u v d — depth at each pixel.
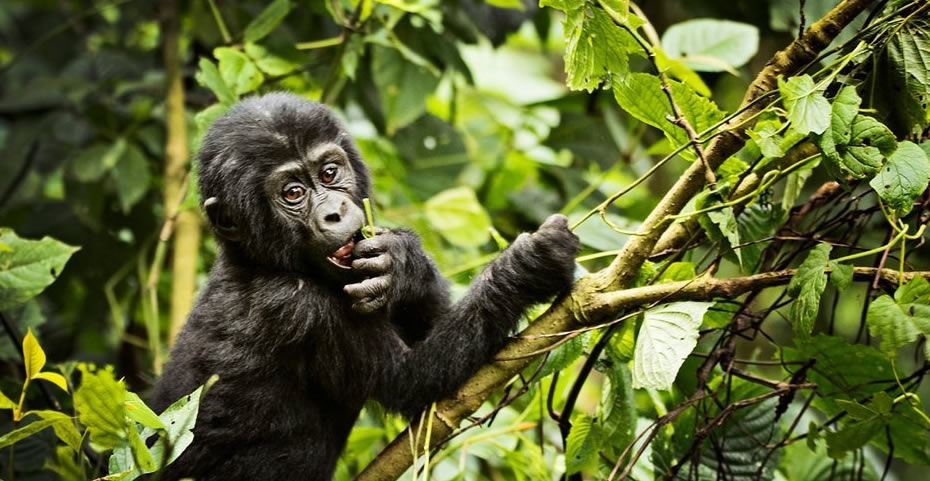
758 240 6.82
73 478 7.20
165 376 8.20
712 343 7.85
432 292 8.33
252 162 7.87
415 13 10.34
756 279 6.24
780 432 7.56
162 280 12.39
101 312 12.19
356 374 7.72
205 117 8.98
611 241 9.12
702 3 11.46
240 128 7.96
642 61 10.84
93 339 12.98
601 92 11.88
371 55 11.28
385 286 7.53
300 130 7.93
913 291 5.89
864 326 7.01
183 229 11.09
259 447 7.87
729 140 6.32
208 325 8.00
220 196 8.01
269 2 12.22
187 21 13.27
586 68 6.38
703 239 7.07
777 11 10.73
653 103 6.75
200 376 7.89
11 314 9.30
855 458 7.58
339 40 9.71
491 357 7.05
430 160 11.91
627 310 6.61
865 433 6.65
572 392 7.30
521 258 7.07
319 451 8.10
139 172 11.38
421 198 11.69
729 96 12.99
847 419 7.03
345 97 11.81
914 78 6.26
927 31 6.27
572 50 6.27
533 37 18.27
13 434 6.04
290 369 7.89
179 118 11.65
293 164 7.86
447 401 7.11
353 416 8.38
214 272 8.32
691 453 7.05
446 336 7.19
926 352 5.77
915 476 12.89
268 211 7.89
